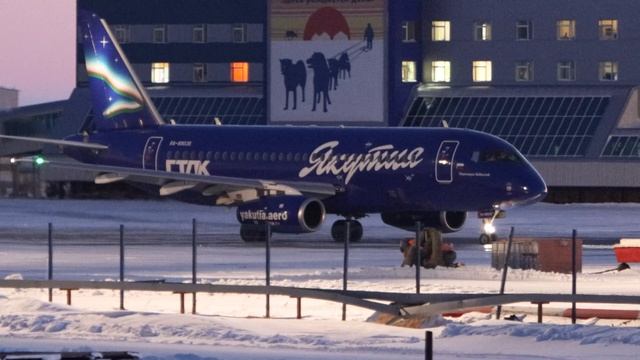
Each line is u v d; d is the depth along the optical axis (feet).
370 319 363.15
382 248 643.04
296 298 391.65
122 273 395.55
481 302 356.59
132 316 344.69
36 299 377.71
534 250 520.42
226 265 541.34
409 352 298.15
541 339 312.50
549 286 453.58
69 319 342.44
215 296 420.36
